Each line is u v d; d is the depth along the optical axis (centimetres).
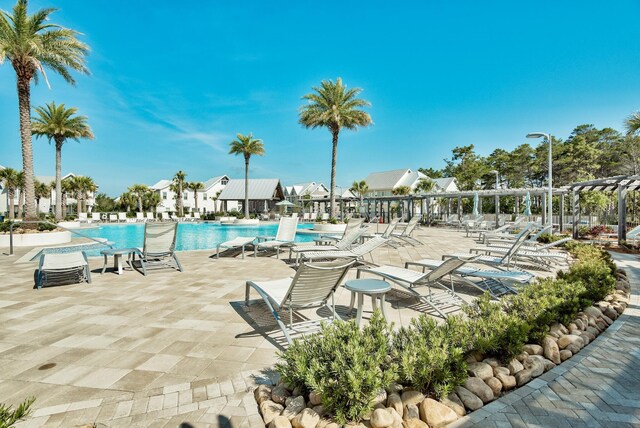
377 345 256
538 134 1434
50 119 2247
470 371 252
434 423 205
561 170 3938
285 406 224
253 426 208
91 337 352
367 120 2055
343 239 916
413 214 3831
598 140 4334
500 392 243
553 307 346
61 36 1427
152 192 4772
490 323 290
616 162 3684
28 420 211
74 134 2317
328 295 382
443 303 447
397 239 1431
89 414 219
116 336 356
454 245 1265
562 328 332
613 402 232
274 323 397
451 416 209
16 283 596
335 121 2000
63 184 4172
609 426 206
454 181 4847
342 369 216
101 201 5447
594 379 262
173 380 266
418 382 225
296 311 443
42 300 489
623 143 3678
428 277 441
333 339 247
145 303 477
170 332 368
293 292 346
